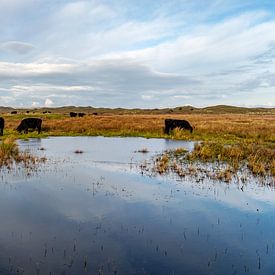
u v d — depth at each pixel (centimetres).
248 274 648
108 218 934
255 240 805
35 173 1482
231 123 4559
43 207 1020
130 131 3600
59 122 4338
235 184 1330
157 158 1942
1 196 1126
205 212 998
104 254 720
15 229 850
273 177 1446
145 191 1213
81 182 1334
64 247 750
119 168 1647
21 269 650
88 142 2828
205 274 646
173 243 780
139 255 718
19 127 3453
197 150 2148
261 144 2567
